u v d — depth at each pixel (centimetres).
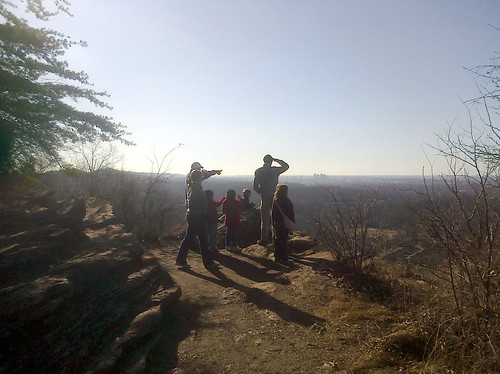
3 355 375
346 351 481
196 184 848
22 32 807
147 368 443
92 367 405
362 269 700
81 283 515
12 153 826
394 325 522
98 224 821
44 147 854
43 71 855
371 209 727
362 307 597
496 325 398
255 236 1252
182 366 454
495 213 434
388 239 712
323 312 592
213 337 525
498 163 434
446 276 532
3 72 761
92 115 895
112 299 527
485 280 429
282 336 526
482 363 384
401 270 687
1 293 429
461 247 449
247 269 853
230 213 1035
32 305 422
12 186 806
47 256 552
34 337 408
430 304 510
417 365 432
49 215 677
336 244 754
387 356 453
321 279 717
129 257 643
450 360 416
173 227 1534
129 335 470
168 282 662
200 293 687
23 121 806
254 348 496
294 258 935
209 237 1008
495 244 446
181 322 569
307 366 451
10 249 521
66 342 421
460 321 440
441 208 460
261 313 598
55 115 836
